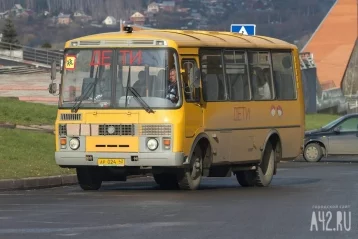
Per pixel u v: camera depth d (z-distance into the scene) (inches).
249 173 1576.0
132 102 1346.0
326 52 7495.1
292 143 1668.3
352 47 7475.4
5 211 1084.5
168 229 926.4
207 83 1424.7
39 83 4394.7
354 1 7593.5
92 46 1379.2
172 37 1373.0
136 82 1353.3
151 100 1342.3
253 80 1552.7
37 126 2369.6
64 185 1544.0
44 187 1492.4
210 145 1422.2
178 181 1392.7
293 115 1669.5
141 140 1337.4
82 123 1362.0
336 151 2493.8
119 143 1344.7
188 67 1376.7
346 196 1311.5
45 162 1695.4
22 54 5290.4
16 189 1432.1
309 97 4987.7
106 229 922.7
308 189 1465.3
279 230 925.2
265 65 1590.8
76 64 1381.6
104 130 1352.1
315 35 7598.4
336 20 7608.3
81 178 1422.2
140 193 1354.6
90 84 1371.8
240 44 1520.7
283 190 1441.9
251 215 1053.8
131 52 1362.0
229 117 1473.9
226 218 1022.4
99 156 1350.9
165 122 1332.4
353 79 7436.0
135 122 1339.8
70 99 1375.5
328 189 1462.8
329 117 4325.8
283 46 1649.9
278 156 1631.4
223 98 1461.6
